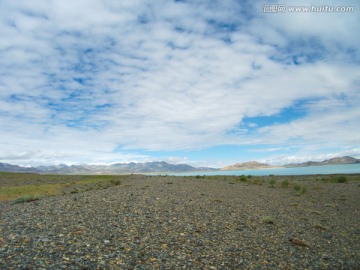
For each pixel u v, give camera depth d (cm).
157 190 3575
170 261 1135
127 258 1131
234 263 1176
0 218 1883
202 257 1215
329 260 1310
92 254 1143
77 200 2639
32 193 4191
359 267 1236
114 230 1545
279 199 3288
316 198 3459
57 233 1432
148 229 1609
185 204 2531
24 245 1208
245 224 1906
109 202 2491
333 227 1997
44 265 990
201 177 8000
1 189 4816
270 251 1381
